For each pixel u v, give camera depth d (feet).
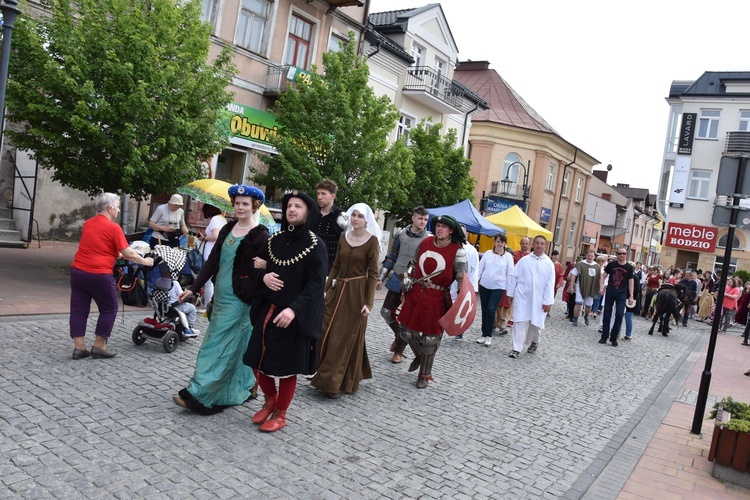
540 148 118.93
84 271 18.48
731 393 28.91
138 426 14.32
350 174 48.24
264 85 56.59
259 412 15.80
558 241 136.98
